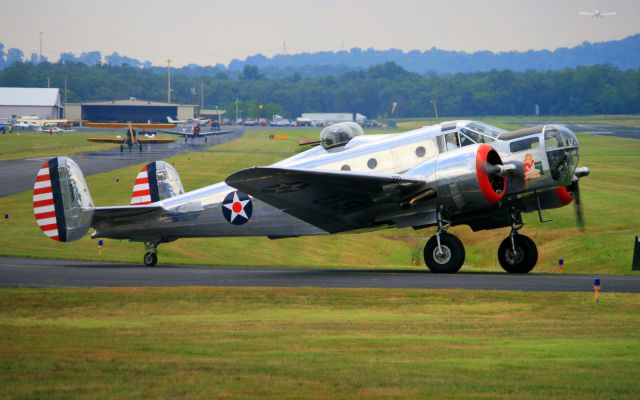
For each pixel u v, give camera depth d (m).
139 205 114.06
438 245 95.69
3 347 52.09
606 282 84.44
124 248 133.00
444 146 97.12
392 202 96.31
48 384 43.12
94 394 41.38
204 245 146.88
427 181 93.50
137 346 52.72
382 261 154.00
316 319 64.19
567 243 151.12
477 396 41.62
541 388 43.03
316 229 102.81
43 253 122.69
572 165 95.81
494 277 90.50
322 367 47.19
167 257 128.88
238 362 48.25
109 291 77.25
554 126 96.31
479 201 92.69
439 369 46.88
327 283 84.75
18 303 71.31
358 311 68.62
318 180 91.62
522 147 95.75
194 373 45.47
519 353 51.34
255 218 104.94
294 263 142.25
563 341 55.41
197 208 107.81
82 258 118.94
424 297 74.56
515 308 69.50
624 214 182.12
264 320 63.59
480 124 98.50
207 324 61.53
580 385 43.59
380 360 49.19
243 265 117.25
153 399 40.72
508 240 100.19
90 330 58.59
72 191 108.62
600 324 62.16
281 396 41.34
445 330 59.56
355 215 99.19
